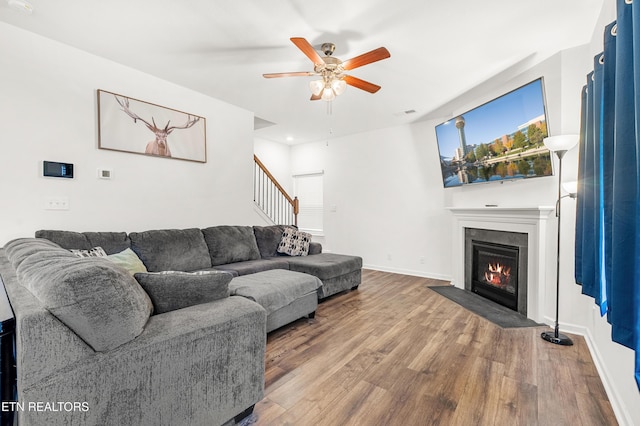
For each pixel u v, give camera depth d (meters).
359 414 1.52
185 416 1.23
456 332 2.56
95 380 0.99
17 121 2.35
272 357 2.12
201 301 1.51
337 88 2.64
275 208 5.61
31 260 1.21
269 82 3.32
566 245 2.60
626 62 1.21
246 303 1.55
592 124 1.98
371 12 2.14
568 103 2.60
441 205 4.62
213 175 3.80
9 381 1.05
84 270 0.97
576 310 2.53
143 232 2.94
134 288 1.15
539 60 2.81
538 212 2.75
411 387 1.76
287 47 2.62
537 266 2.79
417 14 2.16
